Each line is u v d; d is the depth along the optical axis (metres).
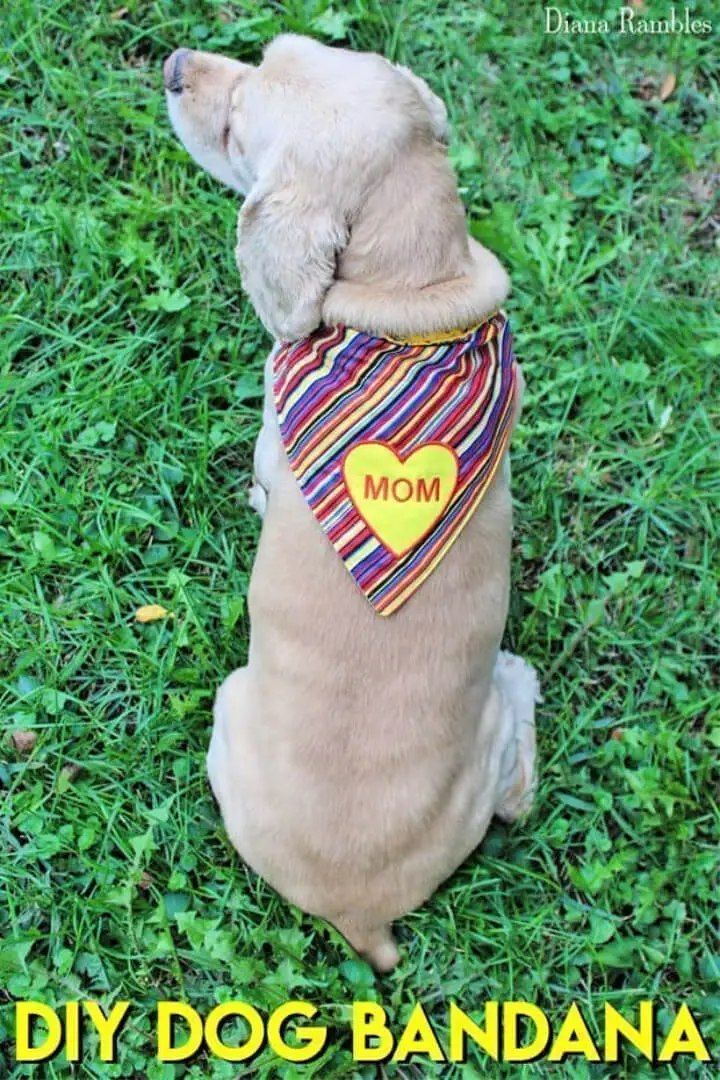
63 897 1.77
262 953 1.77
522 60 2.09
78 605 1.87
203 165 1.69
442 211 1.58
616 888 1.81
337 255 1.57
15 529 1.89
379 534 1.55
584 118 2.07
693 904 1.81
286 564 1.59
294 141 1.55
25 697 1.83
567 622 1.90
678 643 1.90
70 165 2.00
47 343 1.95
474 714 1.63
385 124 1.55
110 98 2.03
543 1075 1.75
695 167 2.06
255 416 1.95
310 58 1.58
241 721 1.66
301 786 1.62
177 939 1.78
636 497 1.94
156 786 1.82
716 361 1.99
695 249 2.05
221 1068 1.73
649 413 1.97
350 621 1.57
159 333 1.96
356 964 1.74
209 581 1.90
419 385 1.55
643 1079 1.75
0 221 1.97
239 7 2.08
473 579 1.59
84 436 1.91
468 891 1.79
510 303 2.00
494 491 1.61
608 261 2.01
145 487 1.92
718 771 1.87
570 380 1.97
